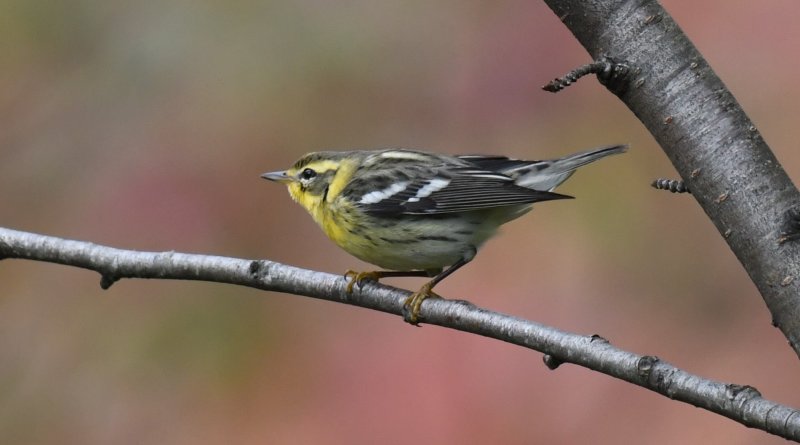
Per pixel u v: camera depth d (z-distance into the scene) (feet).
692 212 41.60
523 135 42.24
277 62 44.16
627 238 41.04
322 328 39.04
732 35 42.04
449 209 33.96
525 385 36.40
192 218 42.06
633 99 20.84
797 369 38.34
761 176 19.70
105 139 43.65
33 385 40.47
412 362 36.99
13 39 45.32
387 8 44.52
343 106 43.52
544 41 42.47
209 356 39.19
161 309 40.45
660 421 36.96
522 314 40.29
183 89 44.19
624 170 41.88
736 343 39.19
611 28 20.81
